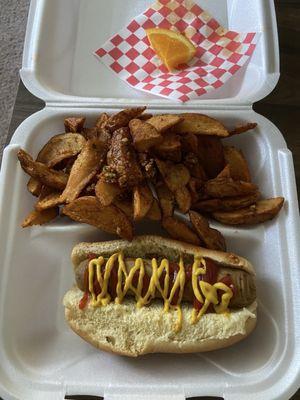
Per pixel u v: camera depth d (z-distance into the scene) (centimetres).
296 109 32
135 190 26
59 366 25
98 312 25
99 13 38
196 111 30
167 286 24
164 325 24
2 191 27
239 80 33
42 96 30
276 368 23
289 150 29
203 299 24
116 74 35
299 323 24
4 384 23
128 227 26
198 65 34
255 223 28
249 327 24
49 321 26
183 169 27
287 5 37
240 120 30
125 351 24
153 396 23
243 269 25
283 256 26
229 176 28
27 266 27
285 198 27
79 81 34
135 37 36
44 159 28
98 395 23
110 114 30
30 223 27
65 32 35
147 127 26
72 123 29
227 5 38
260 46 32
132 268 25
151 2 38
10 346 24
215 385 23
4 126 49
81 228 27
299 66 34
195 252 26
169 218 26
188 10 37
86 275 25
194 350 24
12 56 53
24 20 55
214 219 28
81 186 27
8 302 25
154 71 34
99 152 27
